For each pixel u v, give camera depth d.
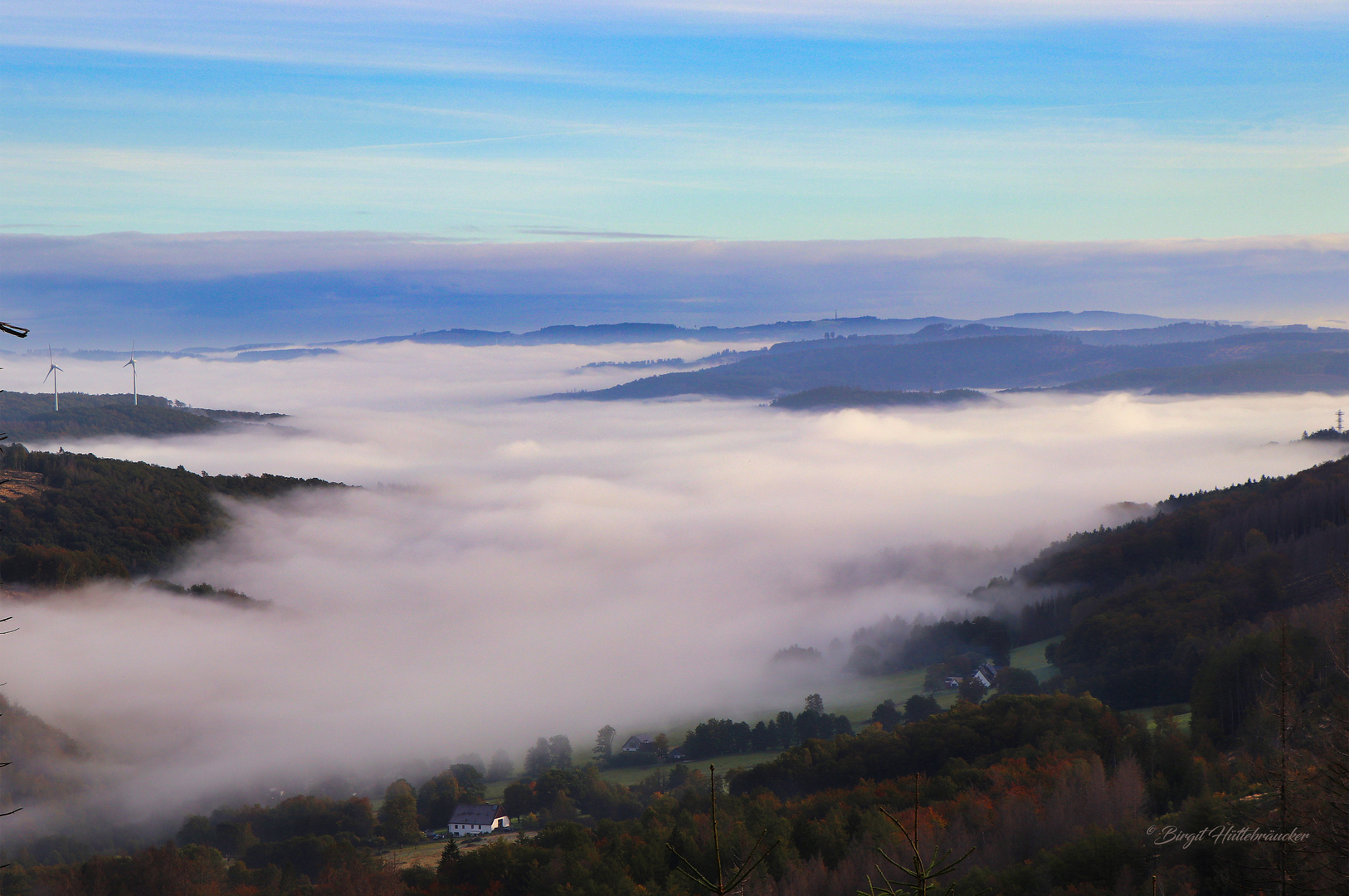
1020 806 64.94
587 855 75.44
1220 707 83.50
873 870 60.38
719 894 14.06
